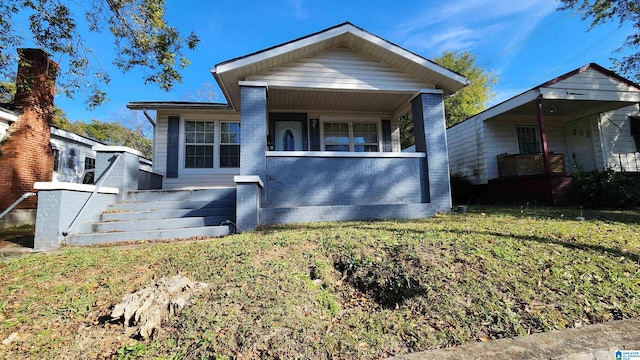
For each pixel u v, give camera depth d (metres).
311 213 6.29
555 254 3.40
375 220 6.14
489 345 2.06
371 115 9.86
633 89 9.78
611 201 7.93
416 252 3.53
